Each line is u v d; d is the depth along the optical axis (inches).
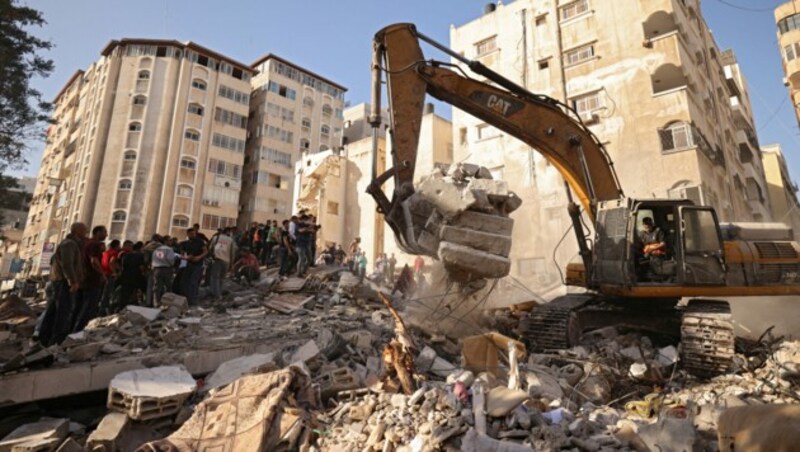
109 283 360.5
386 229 1165.1
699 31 987.3
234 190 1700.3
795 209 1533.0
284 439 143.7
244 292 454.0
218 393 162.9
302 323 313.3
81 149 1652.3
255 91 1945.1
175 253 412.5
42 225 1817.2
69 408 174.1
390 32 267.9
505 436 139.3
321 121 2048.5
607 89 801.6
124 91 1574.8
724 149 923.4
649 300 292.7
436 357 223.3
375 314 345.7
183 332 250.1
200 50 1690.5
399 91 263.0
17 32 652.7
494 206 262.4
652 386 221.9
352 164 1391.5
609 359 240.4
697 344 229.5
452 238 241.6
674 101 722.8
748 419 104.0
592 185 303.7
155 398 154.5
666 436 134.3
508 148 901.8
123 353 206.8
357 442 144.5
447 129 1128.2
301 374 175.3
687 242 265.1
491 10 1057.5
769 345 272.5
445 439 132.6
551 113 302.7
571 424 149.2
